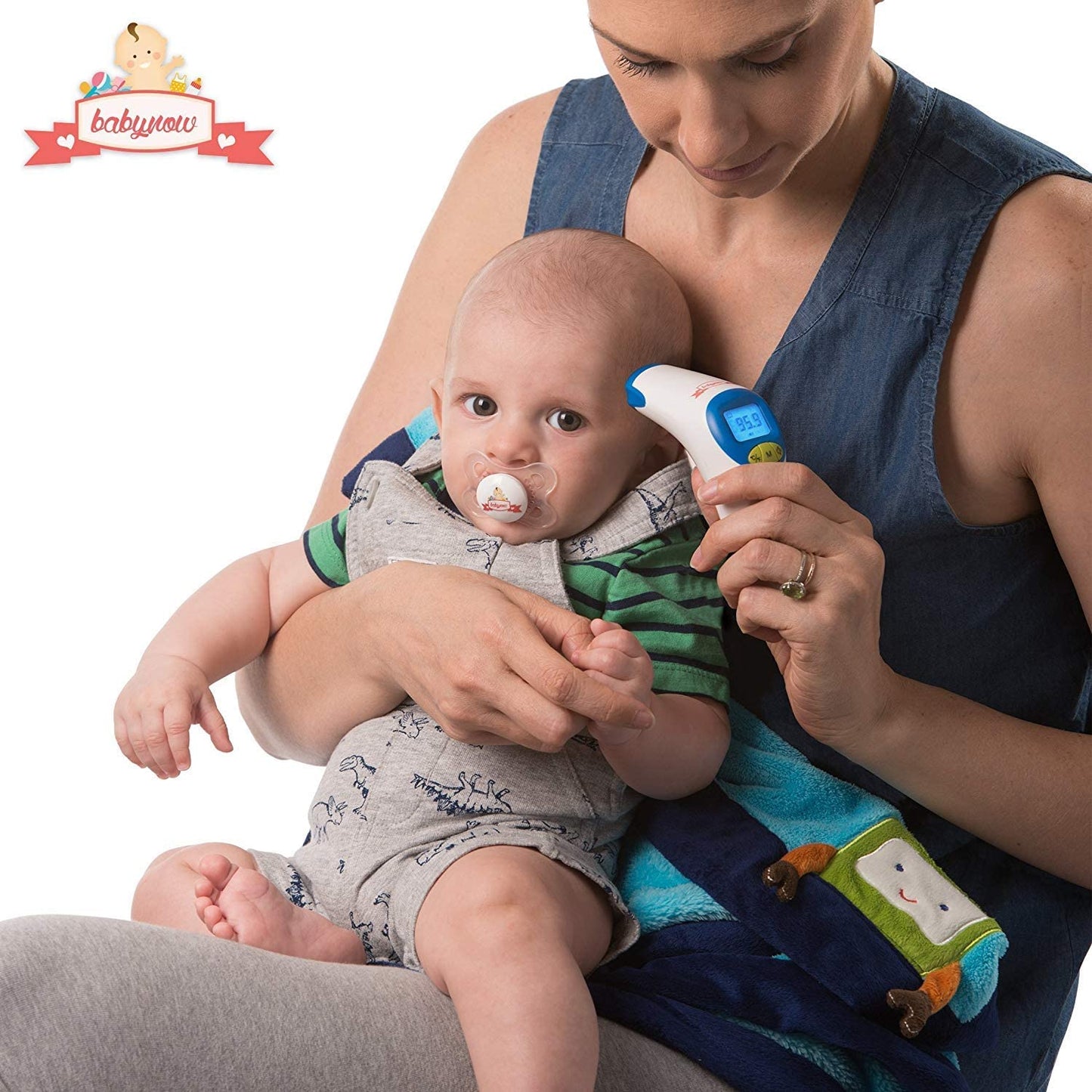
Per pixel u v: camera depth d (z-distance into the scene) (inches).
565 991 54.5
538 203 76.3
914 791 64.1
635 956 62.9
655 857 65.0
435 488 71.7
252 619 72.7
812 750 66.4
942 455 64.5
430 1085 52.6
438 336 79.2
